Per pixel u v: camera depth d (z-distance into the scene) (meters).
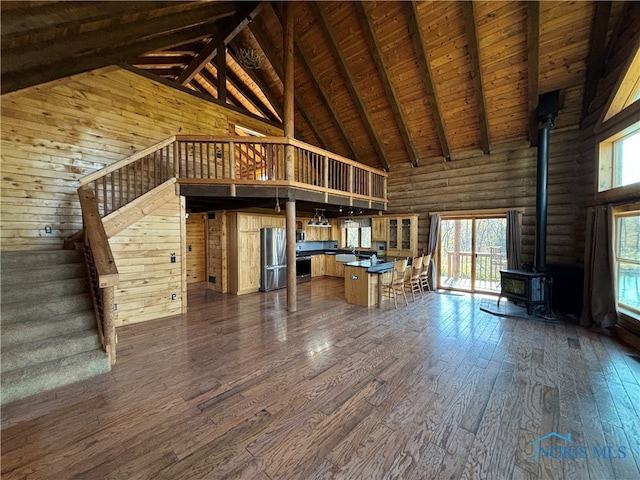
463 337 3.92
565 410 2.29
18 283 3.25
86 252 3.71
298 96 7.43
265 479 1.66
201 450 1.88
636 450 1.87
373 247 8.52
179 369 3.00
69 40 3.11
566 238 5.37
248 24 6.21
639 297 3.71
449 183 7.02
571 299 5.10
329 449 1.89
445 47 5.13
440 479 1.66
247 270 6.93
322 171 5.96
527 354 3.36
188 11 4.45
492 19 4.51
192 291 7.15
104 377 2.83
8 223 4.14
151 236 4.71
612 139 4.14
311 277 9.05
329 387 2.65
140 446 1.92
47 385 2.58
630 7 3.80
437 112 6.02
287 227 5.12
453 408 2.33
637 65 3.50
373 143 7.61
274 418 2.21
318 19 5.47
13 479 1.66
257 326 4.39
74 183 4.66
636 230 3.78
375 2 4.92
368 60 5.93
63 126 4.56
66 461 1.79
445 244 7.84
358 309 5.39
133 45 4.57
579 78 4.74
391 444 1.93
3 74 3.17
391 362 3.16
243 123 7.13
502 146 6.27
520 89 5.22
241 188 4.96
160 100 5.66
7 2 2.31
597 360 3.19
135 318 4.56
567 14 4.16
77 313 3.27
